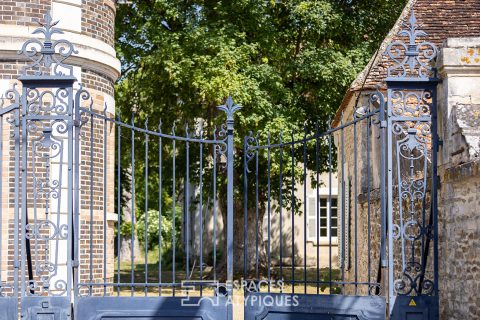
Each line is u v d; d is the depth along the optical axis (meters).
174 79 19.55
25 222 8.24
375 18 21.84
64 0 12.36
